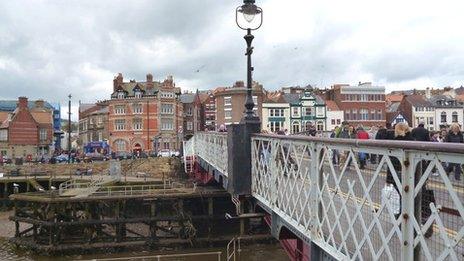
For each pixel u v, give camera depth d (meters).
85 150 72.50
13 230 30.53
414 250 4.23
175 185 30.73
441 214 5.04
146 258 23.39
